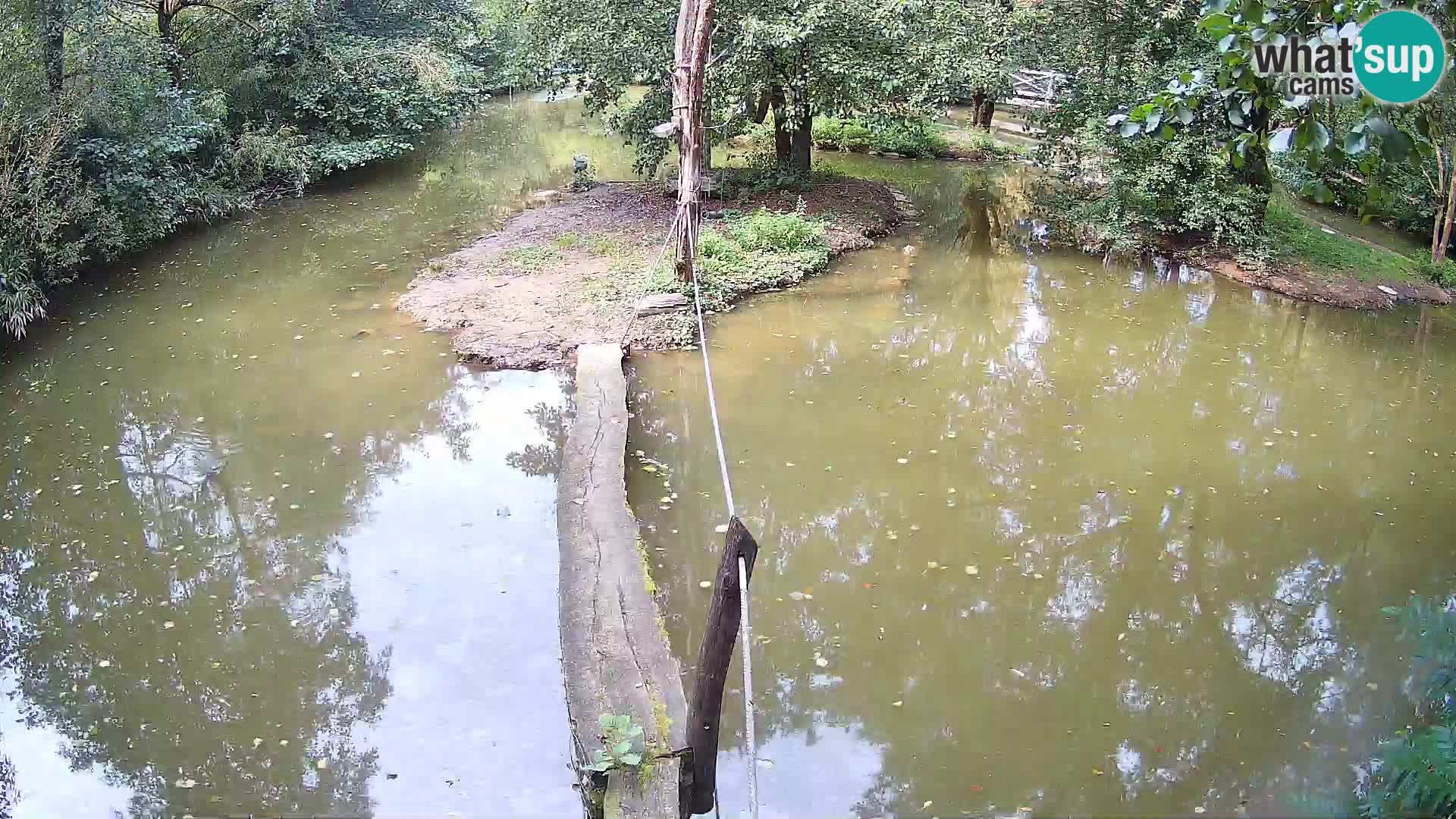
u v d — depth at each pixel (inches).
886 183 690.8
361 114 679.7
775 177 618.5
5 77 412.5
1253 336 439.2
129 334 414.6
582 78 604.1
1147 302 479.5
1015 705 219.0
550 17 584.4
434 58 722.2
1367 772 183.0
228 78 624.1
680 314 421.1
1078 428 346.6
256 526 286.5
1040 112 616.7
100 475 312.3
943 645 238.4
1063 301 478.6
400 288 467.2
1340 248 531.2
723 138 595.5
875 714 215.5
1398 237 571.2
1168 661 234.7
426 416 350.3
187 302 451.5
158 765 202.5
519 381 374.0
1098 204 550.0
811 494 300.7
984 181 718.5
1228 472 319.3
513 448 332.2
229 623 246.5
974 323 446.0
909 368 393.4
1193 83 145.4
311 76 661.3
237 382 371.9
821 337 419.5
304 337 411.5
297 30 647.8
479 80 924.0
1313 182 134.0
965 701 220.2
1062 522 289.3
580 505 267.4
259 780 197.2
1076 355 414.3
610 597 230.4
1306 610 254.5
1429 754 146.7
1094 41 539.2
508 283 461.4
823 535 280.8
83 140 469.7
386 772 197.9
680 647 233.8
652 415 347.6
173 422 343.9
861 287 479.8
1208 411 364.2
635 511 287.7
